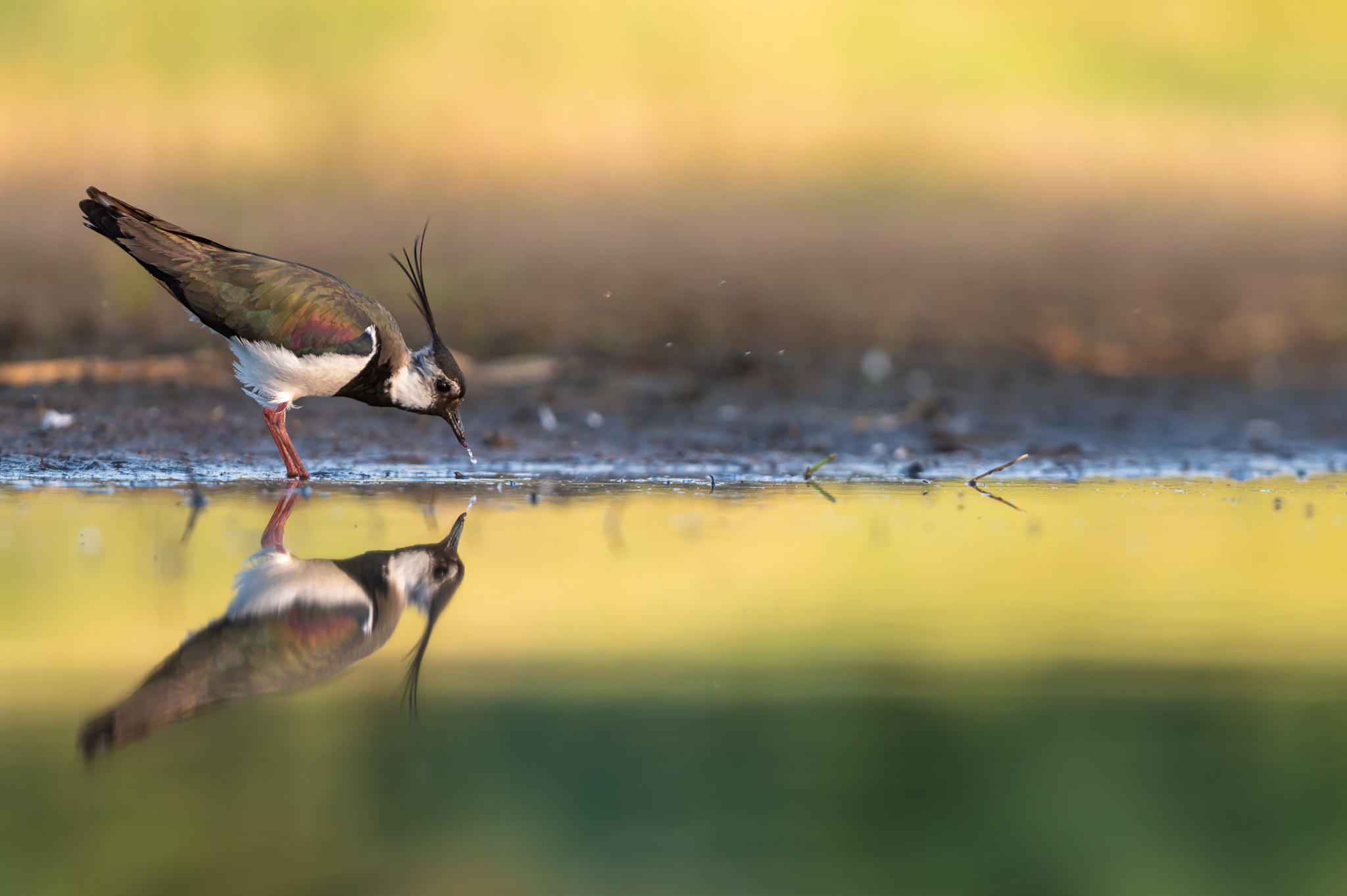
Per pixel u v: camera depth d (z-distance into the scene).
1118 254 47.94
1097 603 10.84
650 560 12.06
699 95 60.69
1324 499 15.57
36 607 10.12
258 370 15.05
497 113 56.66
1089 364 26.08
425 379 15.74
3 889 5.98
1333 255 49.47
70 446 17.03
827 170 58.38
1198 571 11.90
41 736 7.72
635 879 6.26
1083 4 73.50
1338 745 7.84
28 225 41.62
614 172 55.38
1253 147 67.69
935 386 23.28
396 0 59.75
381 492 15.02
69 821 6.66
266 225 43.12
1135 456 18.69
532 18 61.00
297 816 6.74
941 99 64.88
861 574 11.71
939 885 6.28
